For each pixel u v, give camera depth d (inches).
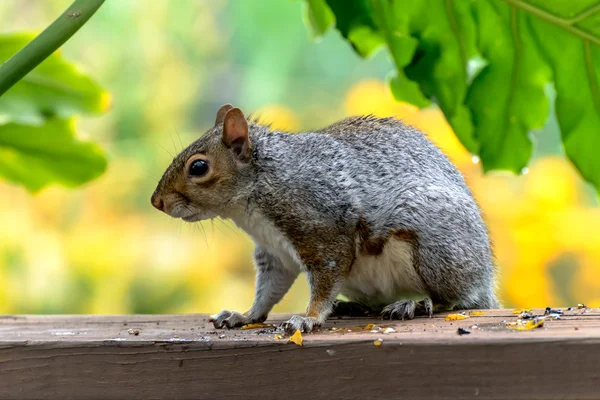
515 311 94.3
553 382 89.7
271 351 90.8
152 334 92.7
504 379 89.9
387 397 90.4
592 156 97.7
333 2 98.2
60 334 92.7
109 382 91.4
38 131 99.9
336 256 95.2
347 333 91.9
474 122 98.4
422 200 96.0
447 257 96.0
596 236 107.3
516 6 97.0
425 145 97.3
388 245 95.8
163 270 109.3
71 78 98.9
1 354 91.6
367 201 95.7
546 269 109.1
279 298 96.7
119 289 108.7
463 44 97.9
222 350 91.0
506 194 109.3
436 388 90.1
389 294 96.7
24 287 108.0
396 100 100.3
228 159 95.7
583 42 97.0
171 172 95.9
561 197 108.0
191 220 96.0
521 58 97.7
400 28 98.0
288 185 95.4
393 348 90.4
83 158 100.6
